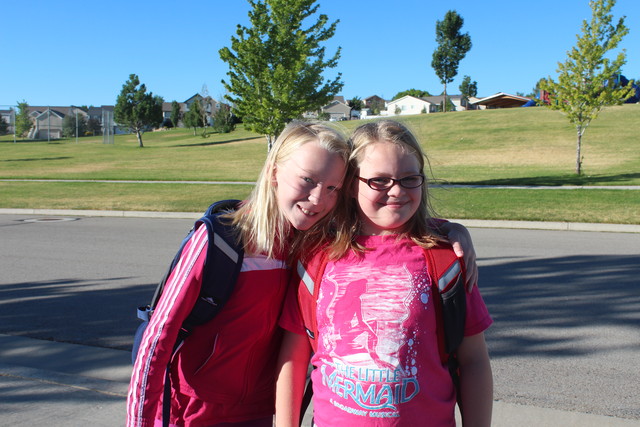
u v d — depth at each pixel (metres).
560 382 3.75
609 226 10.23
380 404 1.58
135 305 5.78
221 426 1.86
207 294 1.75
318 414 1.69
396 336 1.61
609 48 19.55
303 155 1.73
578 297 5.67
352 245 1.75
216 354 1.81
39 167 34.44
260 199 1.81
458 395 1.78
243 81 19.42
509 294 5.86
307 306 1.77
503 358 4.19
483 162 28.22
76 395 3.67
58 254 8.70
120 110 58.28
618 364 4.03
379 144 1.73
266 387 1.94
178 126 113.75
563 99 20.95
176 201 15.70
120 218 13.46
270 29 18.70
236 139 55.94
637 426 3.13
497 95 73.38
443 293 1.66
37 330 5.03
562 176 20.59
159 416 1.81
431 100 110.81
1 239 10.25
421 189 1.78
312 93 19.44
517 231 10.30
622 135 33.66
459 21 80.94
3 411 3.44
